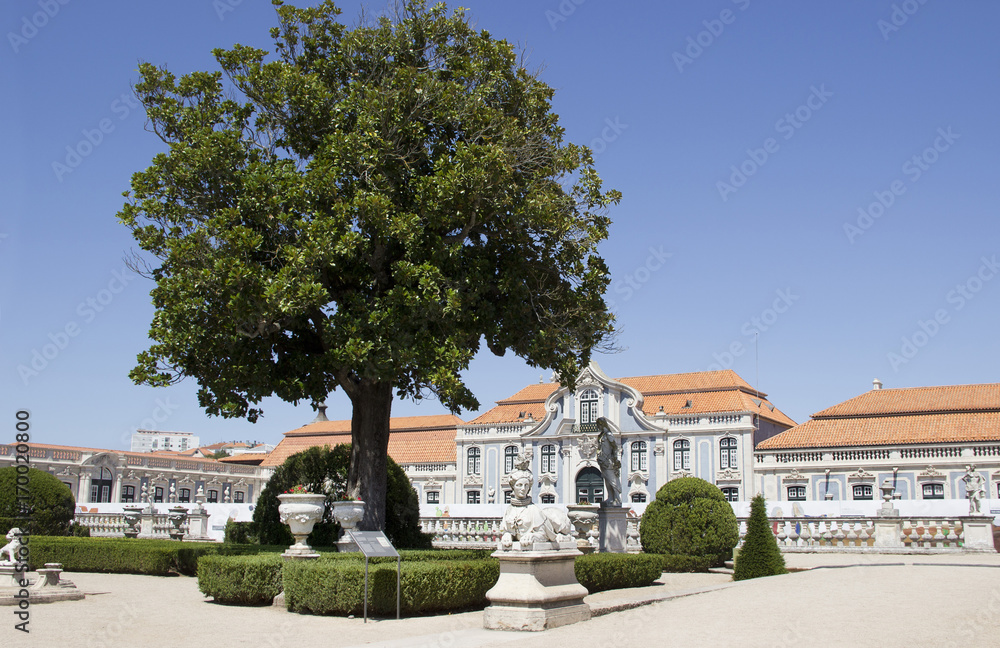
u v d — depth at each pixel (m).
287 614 14.20
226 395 19.48
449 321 19.28
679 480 24.08
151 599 16.33
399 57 21.84
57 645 11.09
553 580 12.60
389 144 19.62
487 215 20.20
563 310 22.25
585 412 55.66
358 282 20.58
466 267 20.59
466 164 19.28
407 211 20.44
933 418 45.72
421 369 18.86
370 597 13.56
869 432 46.59
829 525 29.09
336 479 23.30
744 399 52.72
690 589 15.92
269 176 19.17
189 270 18.09
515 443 57.44
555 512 12.89
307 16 21.48
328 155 19.73
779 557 19.19
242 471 60.69
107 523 34.97
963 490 42.47
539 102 22.38
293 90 20.38
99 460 48.34
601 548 23.62
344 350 18.31
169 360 19.33
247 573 15.22
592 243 21.95
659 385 56.97
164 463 53.53
